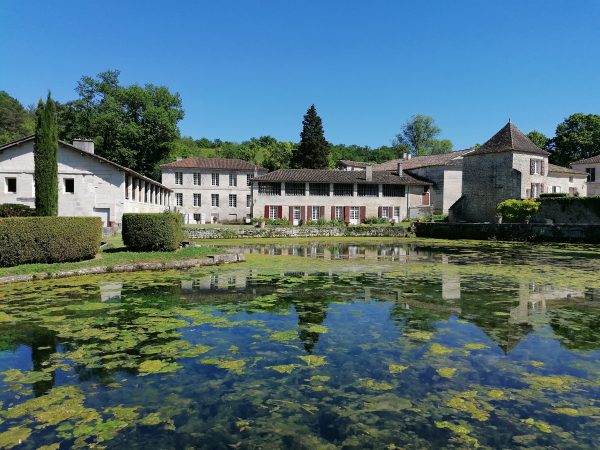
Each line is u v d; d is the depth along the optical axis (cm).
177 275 1245
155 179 5244
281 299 903
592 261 1702
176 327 679
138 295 941
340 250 2264
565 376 489
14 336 631
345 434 368
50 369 507
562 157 5928
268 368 511
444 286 1077
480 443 354
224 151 8556
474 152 4031
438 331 666
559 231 2928
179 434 367
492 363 528
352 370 505
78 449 344
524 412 405
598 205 3062
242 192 4700
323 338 627
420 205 4534
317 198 4253
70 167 2864
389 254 2017
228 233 3297
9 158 2869
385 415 400
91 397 435
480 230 3297
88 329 666
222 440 359
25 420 389
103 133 4769
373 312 789
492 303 873
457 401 427
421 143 8156
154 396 438
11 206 2389
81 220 1345
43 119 1828
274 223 3894
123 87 5038
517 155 3756
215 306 831
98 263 1312
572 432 370
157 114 4894
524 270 1402
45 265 1237
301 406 418
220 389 454
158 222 1602
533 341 616
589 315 774
